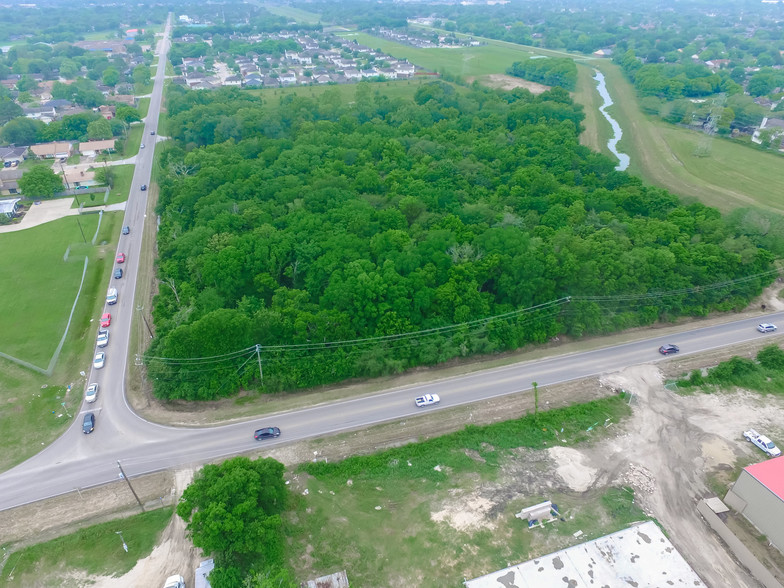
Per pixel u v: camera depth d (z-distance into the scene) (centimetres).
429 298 9019
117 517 6431
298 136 17075
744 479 6238
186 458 7225
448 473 7062
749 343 9731
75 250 12581
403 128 17825
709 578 5819
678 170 17250
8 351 9306
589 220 11850
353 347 8656
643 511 6575
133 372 8844
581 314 9706
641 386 8669
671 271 10238
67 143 19238
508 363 9194
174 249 11481
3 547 6112
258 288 9850
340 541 6172
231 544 5562
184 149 18288
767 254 10588
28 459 7219
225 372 8306
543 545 6122
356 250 10088
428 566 5909
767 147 18900
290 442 7500
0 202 14662
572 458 7306
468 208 12019
